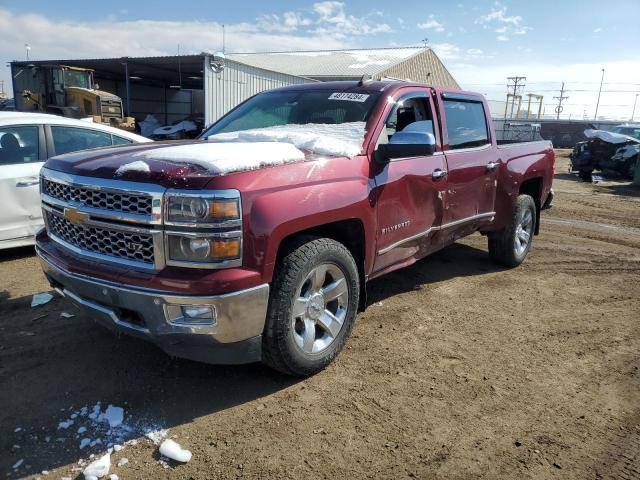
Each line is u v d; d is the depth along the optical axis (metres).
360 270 3.71
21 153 5.61
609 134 17.69
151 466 2.50
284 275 2.99
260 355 3.00
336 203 3.24
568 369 3.64
